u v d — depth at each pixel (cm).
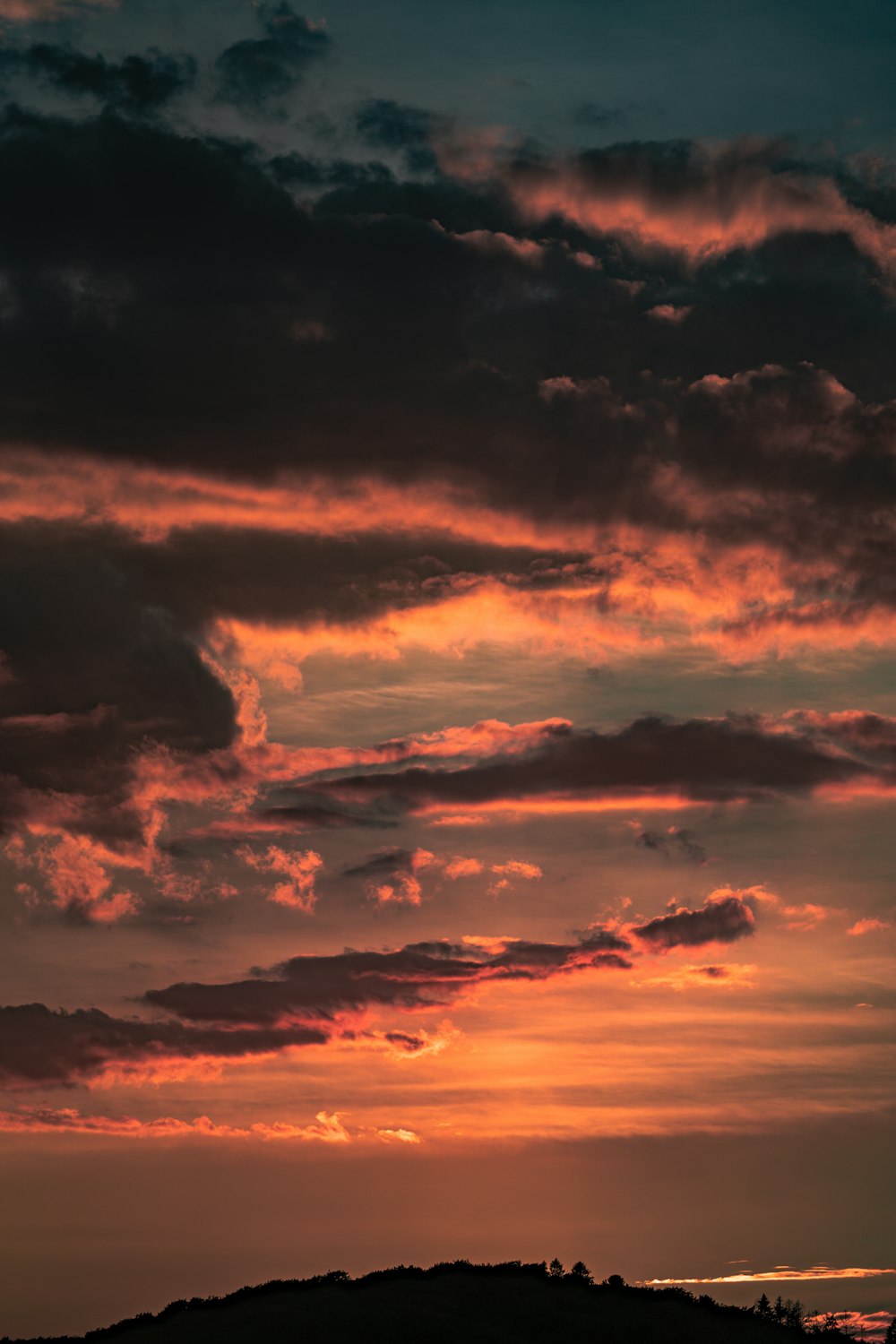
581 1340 10656
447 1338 10388
